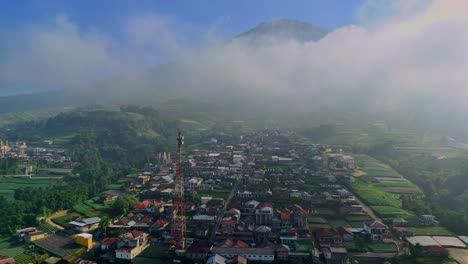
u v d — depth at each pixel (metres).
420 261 194.50
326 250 199.25
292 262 191.62
